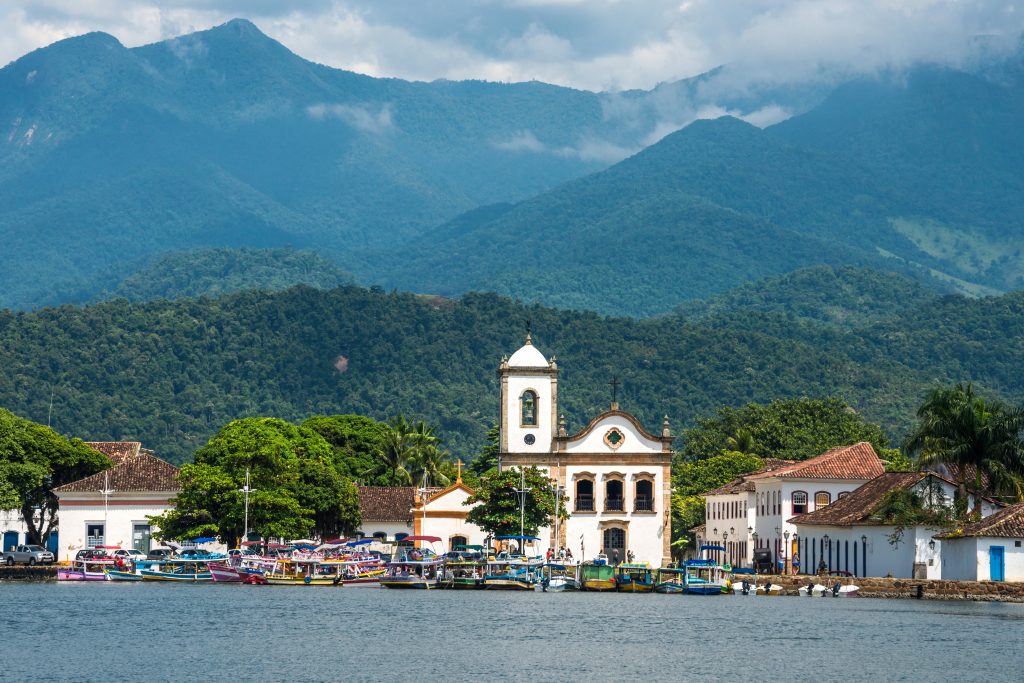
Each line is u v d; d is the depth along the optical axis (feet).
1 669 334.24
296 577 621.31
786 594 568.41
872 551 560.61
